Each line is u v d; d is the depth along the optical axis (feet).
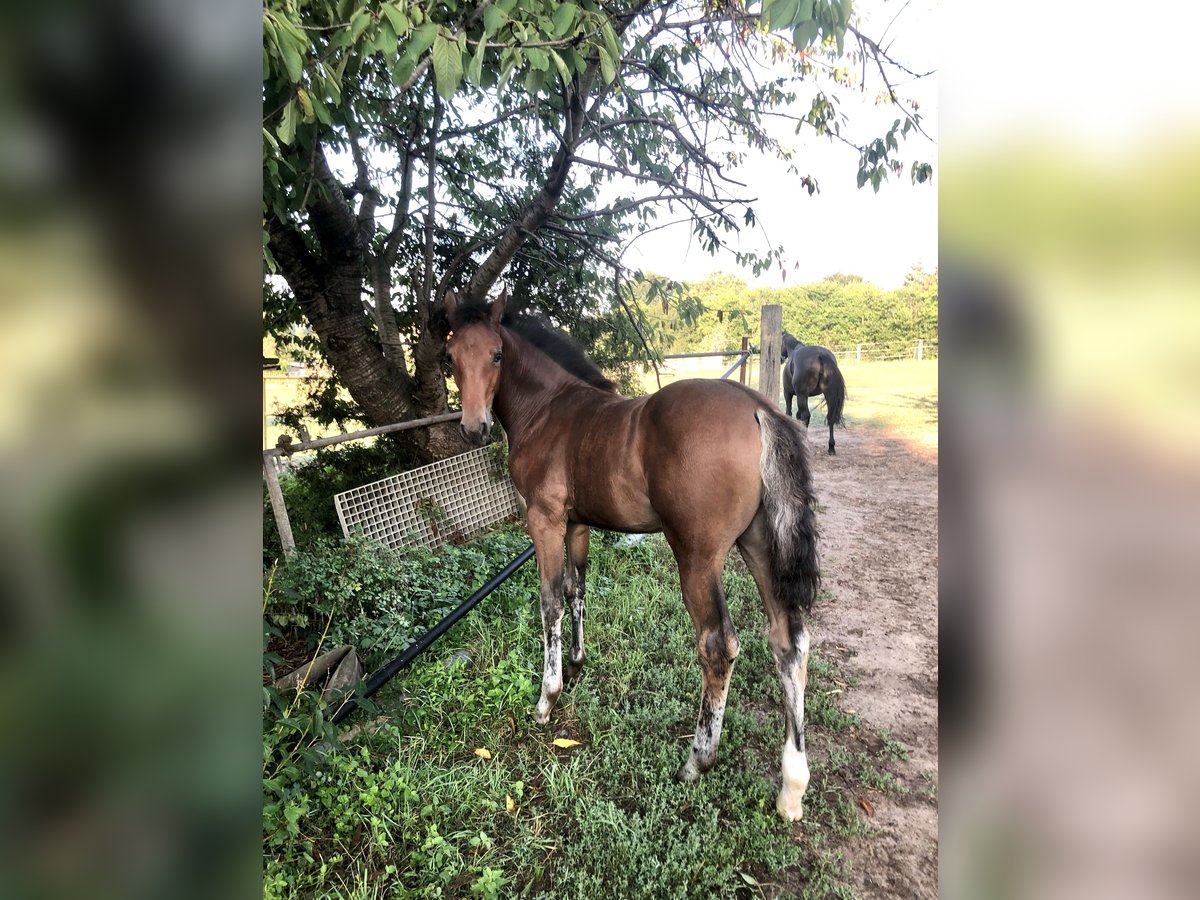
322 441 12.99
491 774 7.13
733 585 12.23
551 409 8.61
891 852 6.26
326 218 13.73
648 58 12.29
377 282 16.39
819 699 8.74
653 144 14.74
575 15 5.81
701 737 6.92
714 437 6.43
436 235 17.57
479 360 8.46
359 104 9.29
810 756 7.63
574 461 7.95
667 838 6.24
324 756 6.81
